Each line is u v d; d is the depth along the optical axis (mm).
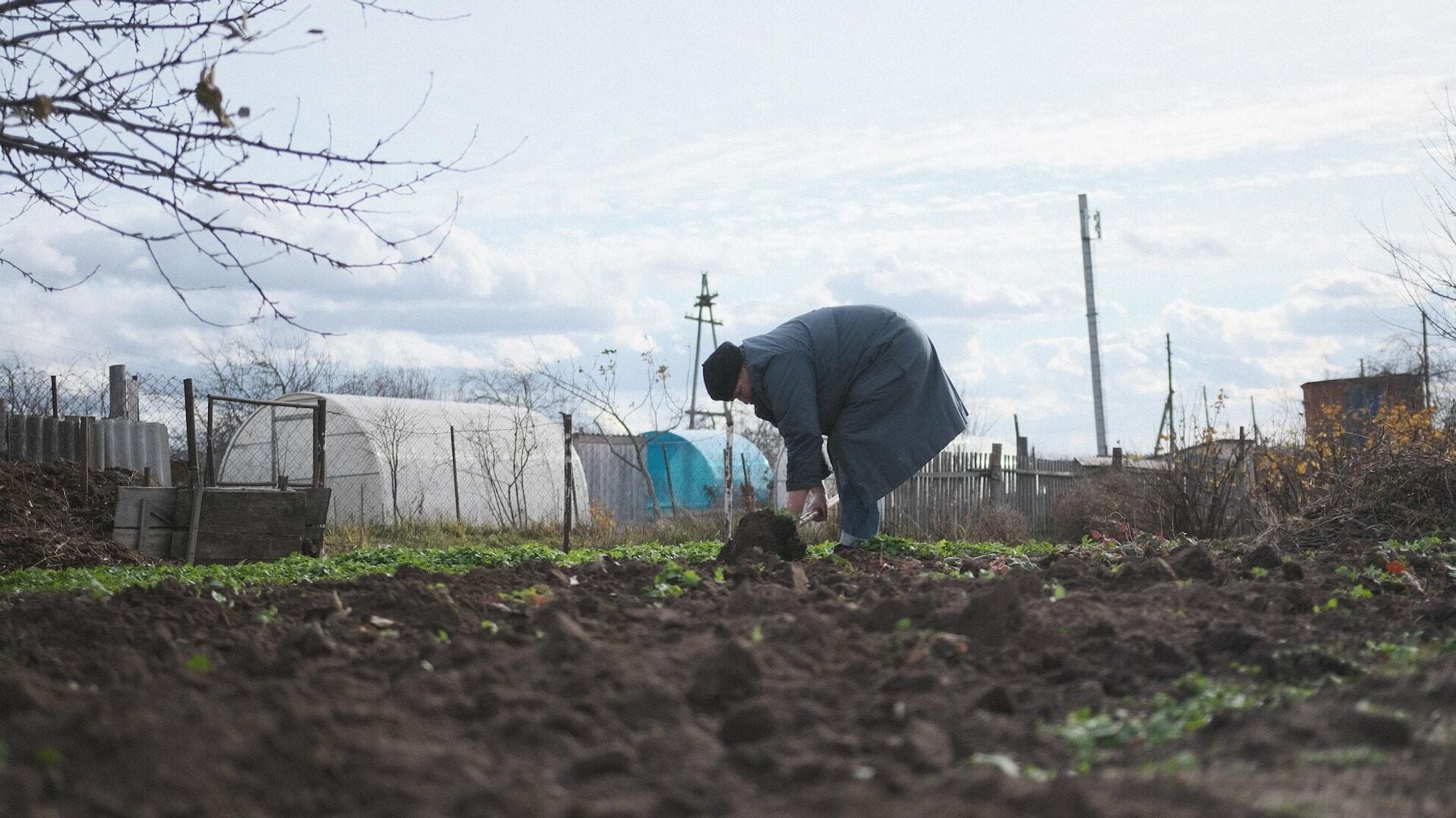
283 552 10773
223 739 2531
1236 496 13680
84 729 2547
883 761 2693
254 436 20266
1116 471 16938
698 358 35812
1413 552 7082
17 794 2215
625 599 5215
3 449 13742
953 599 4840
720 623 4215
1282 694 3562
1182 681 3686
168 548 10500
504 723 2818
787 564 6059
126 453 15102
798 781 2508
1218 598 4941
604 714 2914
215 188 4445
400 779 2412
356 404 19750
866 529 7766
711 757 2666
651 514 25531
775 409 7207
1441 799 2559
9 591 6809
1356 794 2588
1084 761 2861
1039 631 4035
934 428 7582
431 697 3047
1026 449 22203
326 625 4711
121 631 4406
